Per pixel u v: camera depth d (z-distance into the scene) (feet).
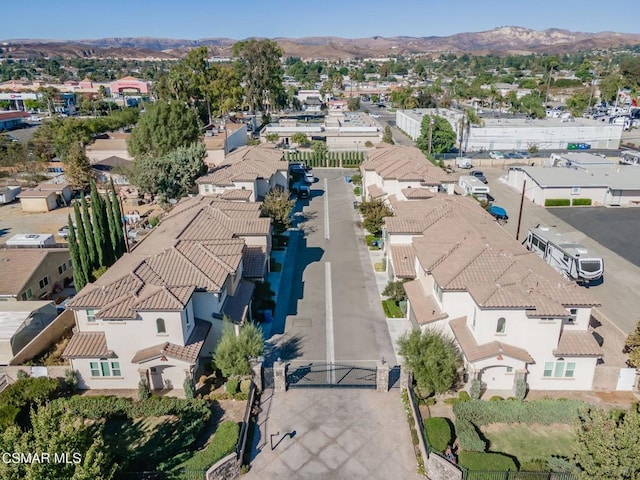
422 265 125.18
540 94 626.23
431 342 102.17
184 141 255.70
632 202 238.89
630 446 69.26
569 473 78.84
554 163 311.27
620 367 110.73
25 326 124.06
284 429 94.63
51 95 533.14
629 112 474.49
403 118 451.12
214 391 107.76
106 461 71.41
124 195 254.06
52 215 233.14
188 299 105.91
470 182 249.75
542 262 124.47
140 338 105.50
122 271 116.37
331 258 180.04
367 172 229.66
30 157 300.20
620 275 164.25
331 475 83.76
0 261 149.18
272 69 473.67
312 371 113.91
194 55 415.85
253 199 205.16
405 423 96.12
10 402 99.66
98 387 109.91
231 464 82.79
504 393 106.73
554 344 104.27
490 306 101.24
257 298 143.02
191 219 146.82
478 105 590.96
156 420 98.37
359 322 136.46
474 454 85.10
